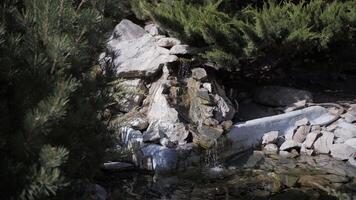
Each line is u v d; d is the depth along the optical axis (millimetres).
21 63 2523
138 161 4914
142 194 4371
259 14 5957
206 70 6113
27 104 2439
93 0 2910
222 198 4316
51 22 2570
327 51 6645
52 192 2271
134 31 6602
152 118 5539
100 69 3441
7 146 2352
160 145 5141
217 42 5766
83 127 2828
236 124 5582
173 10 6262
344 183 4660
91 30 2793
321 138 5570
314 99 6578
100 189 4129
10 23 2646
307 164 5168
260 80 7023
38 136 2312
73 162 2662
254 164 5137
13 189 2303
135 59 6109
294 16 5898
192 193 4418
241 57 5895
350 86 7324
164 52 6055
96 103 2947
